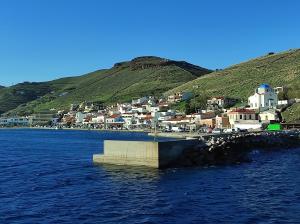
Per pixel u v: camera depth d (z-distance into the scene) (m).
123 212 43.91
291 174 66.50
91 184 60.16
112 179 63.81
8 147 133.00
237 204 46.66
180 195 51.66
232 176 65.19
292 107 186.62
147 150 75.88
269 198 49.31
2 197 52.19
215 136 107.38
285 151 105.81
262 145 110.44
